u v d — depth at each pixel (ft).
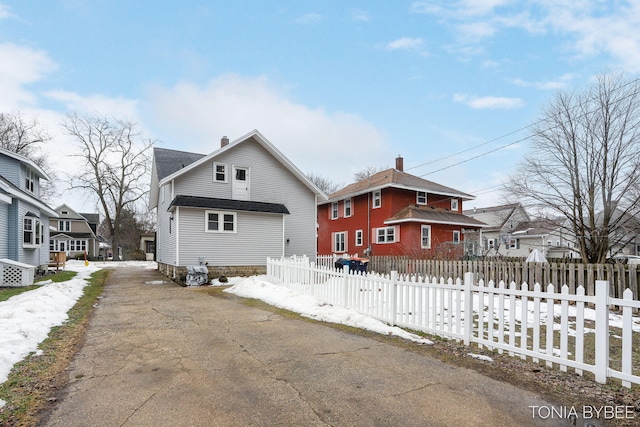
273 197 61.36
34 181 59.72
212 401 10.89
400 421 9.67
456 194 88.99
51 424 9.45
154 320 23.12
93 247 152.87
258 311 26.30
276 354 15.81
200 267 46.32
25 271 39.88
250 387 12.01
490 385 12.30
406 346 17.13
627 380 11.78
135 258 155.02
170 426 9.35
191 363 14.52
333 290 27.35
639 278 28.78
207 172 55.62
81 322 22.17
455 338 18.01
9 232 45.85
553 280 32.37
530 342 19.57
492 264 37.22
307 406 10.57
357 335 19.21
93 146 127.24
